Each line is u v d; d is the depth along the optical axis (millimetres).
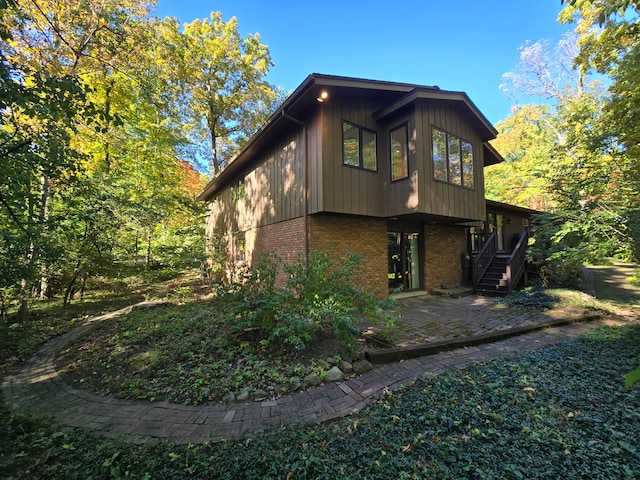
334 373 3756
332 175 7008
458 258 10859
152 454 2412
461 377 3559
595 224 6480
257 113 20453
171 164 14914
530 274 10211
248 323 4660
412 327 5723
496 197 20922
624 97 6777
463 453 2223
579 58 8211
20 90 3182
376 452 2303
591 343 4703
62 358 4945
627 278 11664
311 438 2543
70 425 2936
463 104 8180
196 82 17641
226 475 2111
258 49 19625
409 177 7375
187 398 3355
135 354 4664
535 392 3092
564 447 2246
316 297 4551
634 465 2039
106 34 8531
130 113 12203
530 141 19500
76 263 8438
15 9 4125
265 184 9664
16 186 3785
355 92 7125
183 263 12672
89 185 5809
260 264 5359
